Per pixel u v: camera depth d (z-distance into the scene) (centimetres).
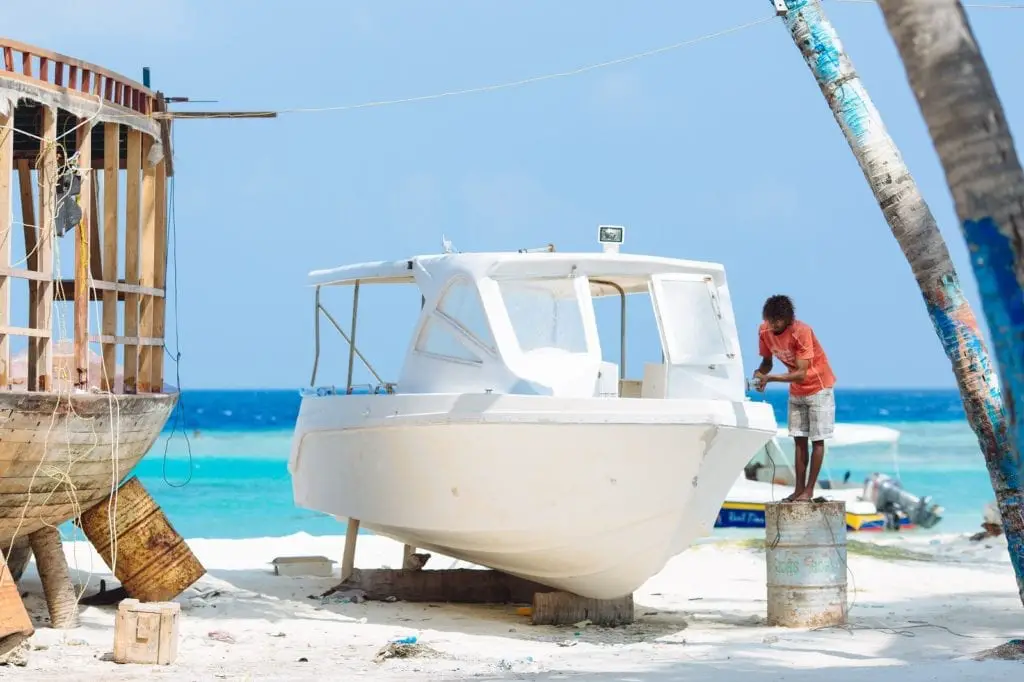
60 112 1283
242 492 4038
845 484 2605
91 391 1170
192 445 5844
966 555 1880
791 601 1223
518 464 1140
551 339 1191
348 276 1370
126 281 1286
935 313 1027
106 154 1252
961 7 455
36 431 1052
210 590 1399
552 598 1252
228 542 1964
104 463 1169
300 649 1086
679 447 1116
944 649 1066
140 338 1293
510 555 1225
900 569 1697
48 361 1100
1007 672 865
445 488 1204
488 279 1201
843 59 1043
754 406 1190
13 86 1057
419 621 1249
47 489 1112
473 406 1141
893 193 1025
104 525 1223
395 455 1246
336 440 1359
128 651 999
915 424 7600
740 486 2345
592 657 1040
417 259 1279
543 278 1206
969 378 1021
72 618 1165
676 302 1235
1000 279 449
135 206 1291
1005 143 450
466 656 1046
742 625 1258
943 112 453
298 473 1473
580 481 1129
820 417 1235
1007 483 1020
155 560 1240
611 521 1141
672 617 1320
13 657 995
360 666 997
